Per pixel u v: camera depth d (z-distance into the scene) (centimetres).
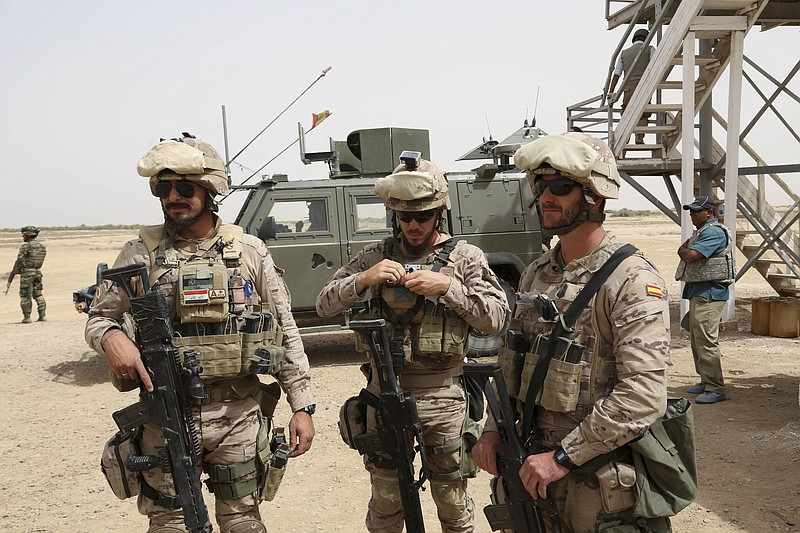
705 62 941
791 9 1008
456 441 299
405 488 279
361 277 294
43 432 608
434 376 299
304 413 296
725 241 631
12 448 562
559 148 219
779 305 913
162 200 279
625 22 1094
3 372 872
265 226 799
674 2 1004
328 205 821
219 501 281
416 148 931
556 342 224
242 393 278
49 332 1209
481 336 795
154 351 258
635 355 207
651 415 203
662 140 1045
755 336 930
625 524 214
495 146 920
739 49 881
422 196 292
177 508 266
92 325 271
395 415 275
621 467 212
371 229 829
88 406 699
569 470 211
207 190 284
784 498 415
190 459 259
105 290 280
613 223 5159
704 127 1073
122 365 261
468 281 304
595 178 219
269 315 284
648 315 210
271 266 297
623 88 991
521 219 856
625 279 216
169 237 285
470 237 845
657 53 927
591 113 1066
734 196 897
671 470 213
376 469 303
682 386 682
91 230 9338
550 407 222
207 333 272
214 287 272
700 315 632
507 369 241
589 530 221
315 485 465
